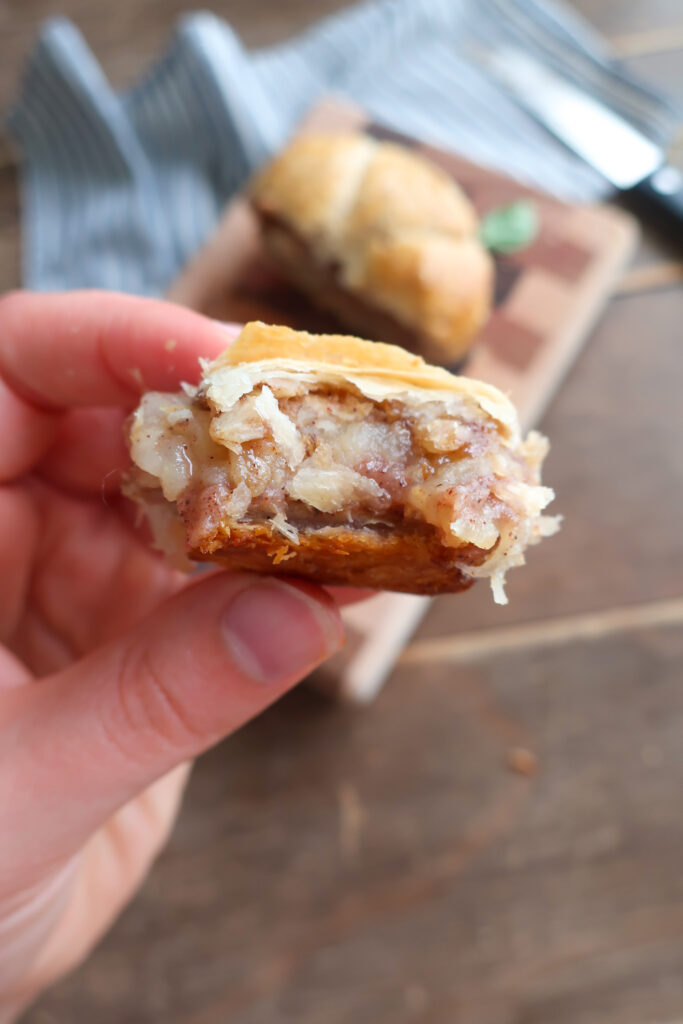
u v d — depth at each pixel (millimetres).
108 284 283
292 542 145
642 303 279
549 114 299
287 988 247
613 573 260
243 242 279
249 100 291
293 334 150
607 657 257
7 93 302
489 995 246
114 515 209
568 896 249
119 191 294
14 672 187
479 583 259
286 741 256
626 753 254
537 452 158
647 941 247
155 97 291
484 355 268
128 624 211
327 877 251
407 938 249
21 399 191
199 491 147
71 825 168
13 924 186
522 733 255
